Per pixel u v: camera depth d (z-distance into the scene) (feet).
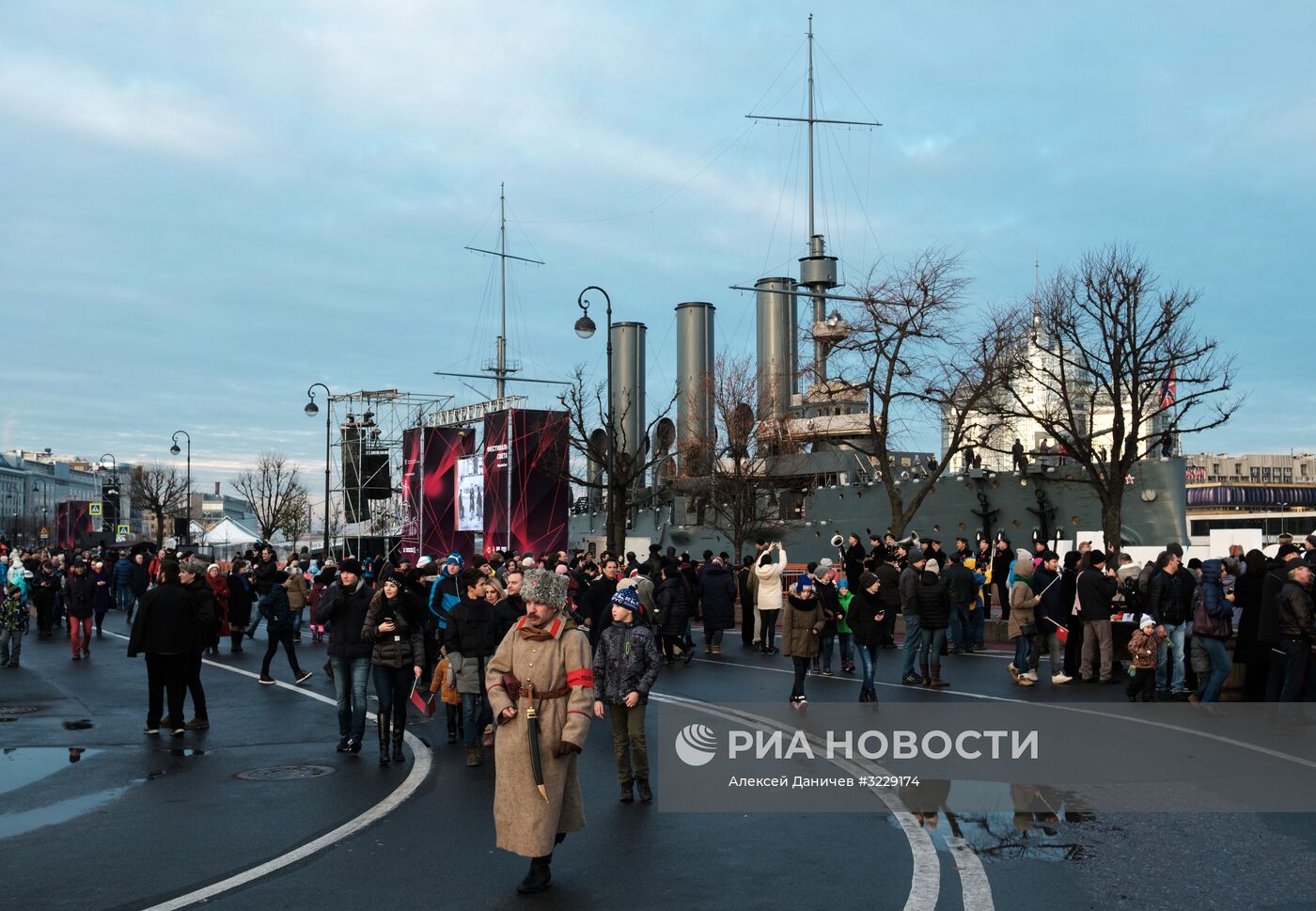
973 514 150.20
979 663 73.31
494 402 155.02
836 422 170.60
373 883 25.23
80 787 36.65
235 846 28.78
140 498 383.04
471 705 40.06
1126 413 181.98
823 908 22.97
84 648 85.35
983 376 144.15
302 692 62.44
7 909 23.59
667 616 74.43
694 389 206.08
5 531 640.17
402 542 161.68
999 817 30.91
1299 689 47.73
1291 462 411.13
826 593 55.57
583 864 26.78
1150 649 53.26
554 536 139.95
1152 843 27.99
